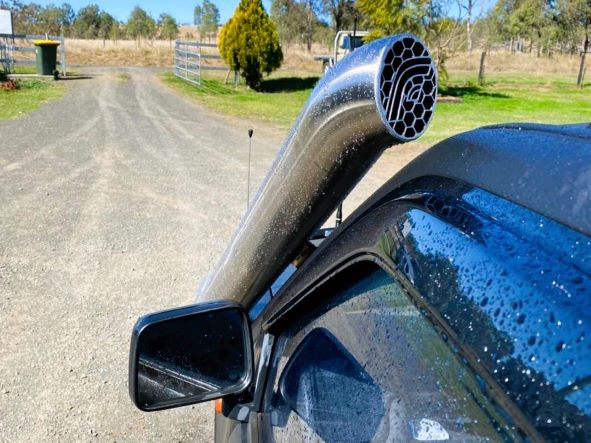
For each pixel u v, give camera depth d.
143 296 4.95
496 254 0.86
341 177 1.39
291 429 1.46
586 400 0.66
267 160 10.53
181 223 6.88
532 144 1.04
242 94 22.44
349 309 1.32
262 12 23.53
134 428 3.32
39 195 7.75
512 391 0.75
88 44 40.28
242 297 1.83
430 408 1.01
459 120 15.91
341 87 1.21
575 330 0.71
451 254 0.94
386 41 1.15
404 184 1.23
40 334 4.26
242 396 1.70
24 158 9.84
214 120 15.36
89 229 6.54
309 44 48.53
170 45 42.78
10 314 4.53
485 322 0.82
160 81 24.45
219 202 7.78
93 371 3.83
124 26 64.75
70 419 3.38
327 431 1.32
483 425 0.84
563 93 24.42
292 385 1.51
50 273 5.33
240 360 1.58
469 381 0.91
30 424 3.32
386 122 1.16
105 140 11.80
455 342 0.86
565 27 43.34
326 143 1.31
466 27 23.59
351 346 1.29
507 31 43.59
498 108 18.95
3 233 6.29
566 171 0.92
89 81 22.91
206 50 40.16
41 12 64.06
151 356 1.51
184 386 1.55
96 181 8.59
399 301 1.14
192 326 1.54
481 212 0.96
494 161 1.05
